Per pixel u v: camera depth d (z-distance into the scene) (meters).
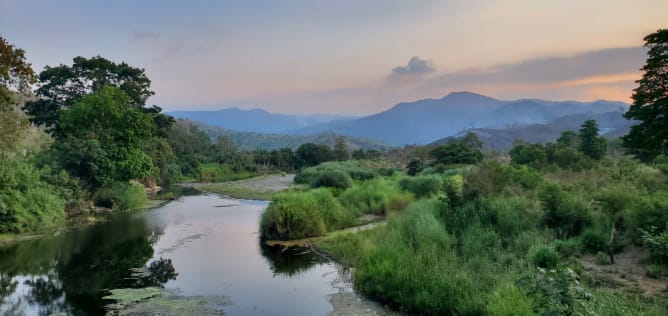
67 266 14.09
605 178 19.19
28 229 20.78
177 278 12.52
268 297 10.70
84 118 30.34
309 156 93.38
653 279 9.01
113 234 20.06
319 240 16.89
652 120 13.52
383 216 22.08
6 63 17.39
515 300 7.64
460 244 12.70
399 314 9.24
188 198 38.62
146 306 10.09
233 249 16.47
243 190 45.56
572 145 54.88
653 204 11.97
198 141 105.31
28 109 42.16
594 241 11.30
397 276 10.05
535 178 18.03
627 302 7.52
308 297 10.64
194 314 9.54
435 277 9.57
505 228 13.20
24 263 14.57
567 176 22.52
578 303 5.26
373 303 9.98
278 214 17.89
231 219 24.92
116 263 14.45
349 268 13.12
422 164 60.19
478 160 51.19
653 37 13.04
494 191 15.84
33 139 30.30
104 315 9.51
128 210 29.23
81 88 44.22
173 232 20.47
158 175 48.50
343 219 19.84
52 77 42.44
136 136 31.55
